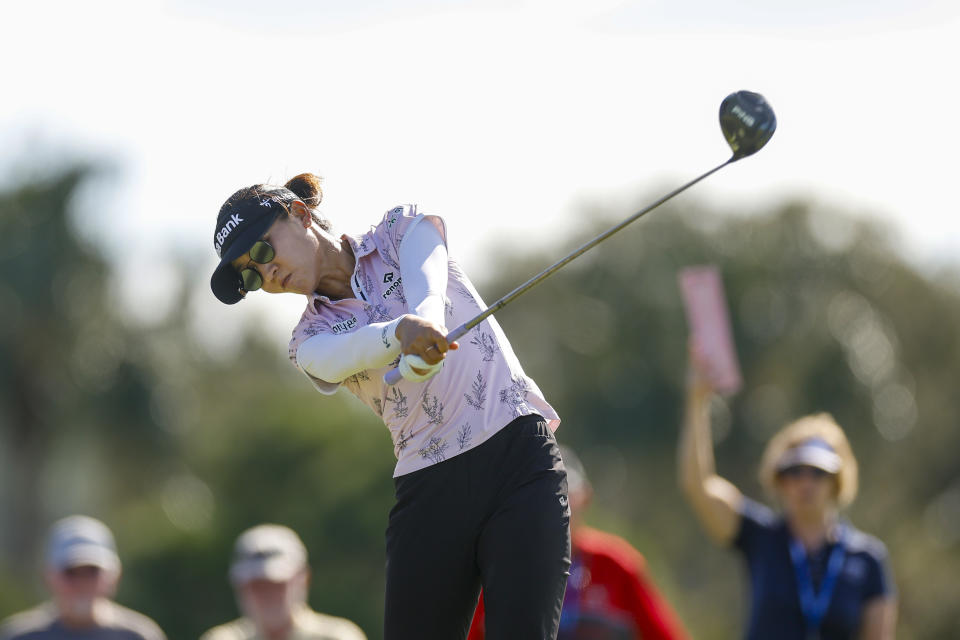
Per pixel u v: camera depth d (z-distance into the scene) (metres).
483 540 12.97
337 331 13.43
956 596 107.25
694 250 128.50
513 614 12.55
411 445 13.27
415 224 13.38
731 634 112.75
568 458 23.84
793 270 127.31
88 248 99.50
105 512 104.50
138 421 102.69
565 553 12.80
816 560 21.58
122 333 102.94
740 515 22.59
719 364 23.17
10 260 97.75
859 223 129.25
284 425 86.62
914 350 127.19
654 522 128.62
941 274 130.25
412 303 12.74
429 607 13.23
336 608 80.56
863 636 21.50
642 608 23.31
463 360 13.16
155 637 25.88
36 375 101.25
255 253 13.17
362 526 83.38
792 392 126.25
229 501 85.94
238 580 24.59
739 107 13.46
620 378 131.25
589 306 131.12
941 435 125.06
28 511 106.31
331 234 13.92
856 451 123.44
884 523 117.75
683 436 23.41
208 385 108.81
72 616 25.16
